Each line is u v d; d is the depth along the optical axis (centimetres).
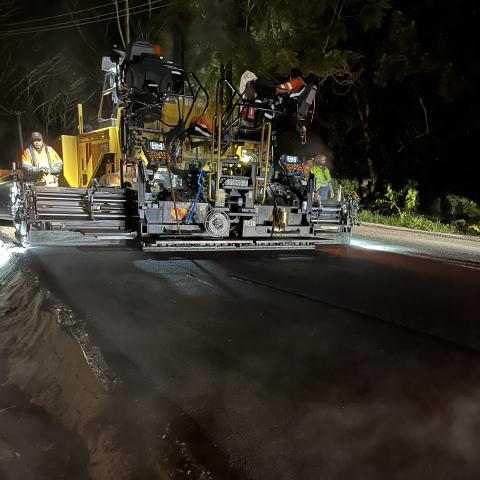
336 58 1836
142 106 771
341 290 622
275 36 1955
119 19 2600
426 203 1884
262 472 250
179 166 847
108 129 890
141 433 289
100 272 666
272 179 909
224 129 841
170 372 356
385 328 471
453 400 325
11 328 492
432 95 1938
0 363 424
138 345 404
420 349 418
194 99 819
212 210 789
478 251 1096
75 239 751
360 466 255
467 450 269
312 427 290
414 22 1781
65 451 304
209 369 363
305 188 887
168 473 256
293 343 421
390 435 283
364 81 2038
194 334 434
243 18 2111
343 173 2228
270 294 585
